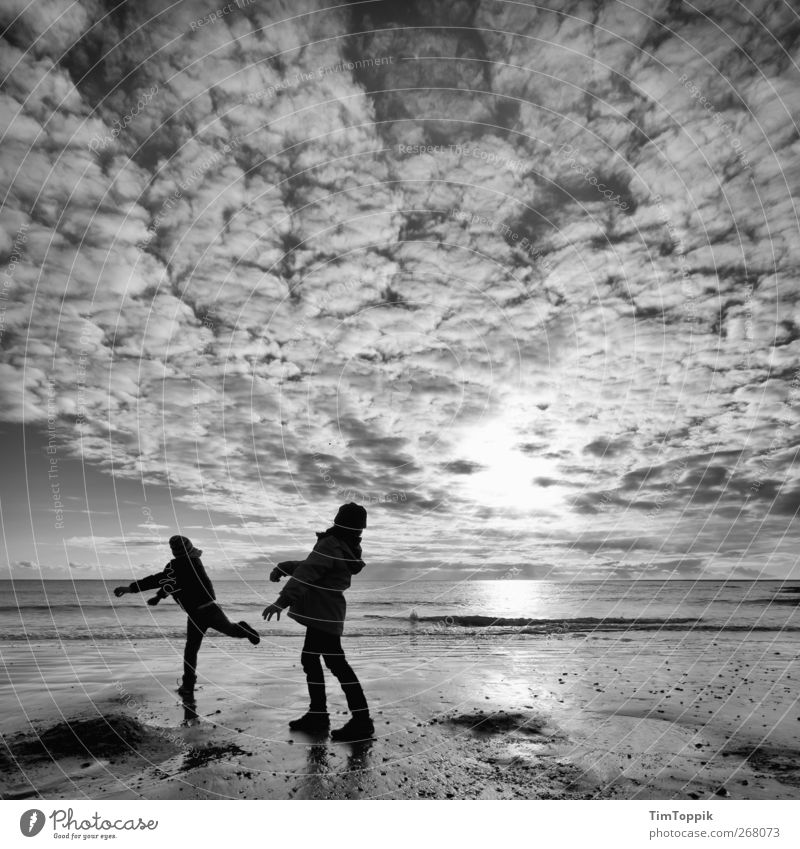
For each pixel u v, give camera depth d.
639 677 6.73
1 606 20.75
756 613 17.41
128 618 16.75
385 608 20.78
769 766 3.72
